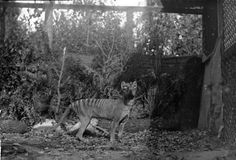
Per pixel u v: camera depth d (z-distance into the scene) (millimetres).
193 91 9164
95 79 9133
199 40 10156
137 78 9336
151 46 9617
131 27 9547
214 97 8117
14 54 8992
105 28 9430
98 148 6852
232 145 6633
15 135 7672
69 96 8938
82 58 9258
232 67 7016
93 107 7711
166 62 9547
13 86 8812
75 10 9328
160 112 9148
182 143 7172
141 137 7824
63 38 9289
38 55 9125
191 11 9031
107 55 9320
